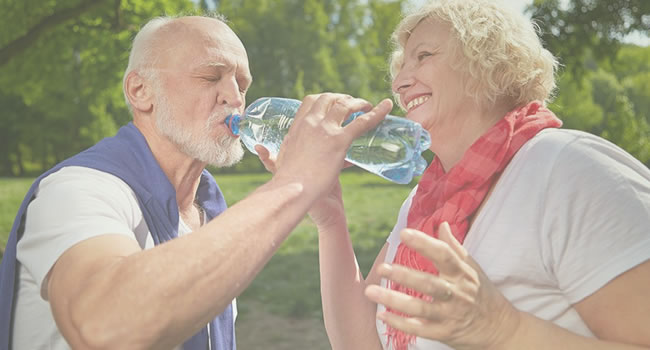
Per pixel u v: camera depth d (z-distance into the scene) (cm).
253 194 120
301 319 602
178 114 167
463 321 105
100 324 108
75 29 1007
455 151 153
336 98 130
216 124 168
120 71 1030
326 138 123
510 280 131
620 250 116
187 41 168
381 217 1452
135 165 159
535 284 130
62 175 146
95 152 158
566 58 979
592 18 941
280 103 192
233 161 177
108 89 1118
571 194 123
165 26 173
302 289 709
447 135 151
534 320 114
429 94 150
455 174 141
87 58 1047
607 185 121
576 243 121
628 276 115
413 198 172
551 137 134
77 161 152
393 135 150
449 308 103
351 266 167
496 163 137
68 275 119
